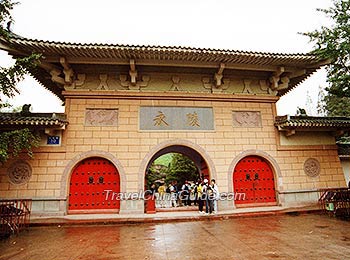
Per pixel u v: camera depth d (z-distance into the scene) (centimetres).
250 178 1436
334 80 1316
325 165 1491
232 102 1480
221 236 837
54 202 1228
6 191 1220
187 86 1481
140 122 1376
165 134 1376
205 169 1518
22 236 910
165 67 1422
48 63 1310
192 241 777
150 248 709
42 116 1307
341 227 938
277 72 1465
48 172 1261
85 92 1370
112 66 1395
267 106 1512
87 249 715
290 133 1438
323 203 1330
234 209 1342
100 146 1322
